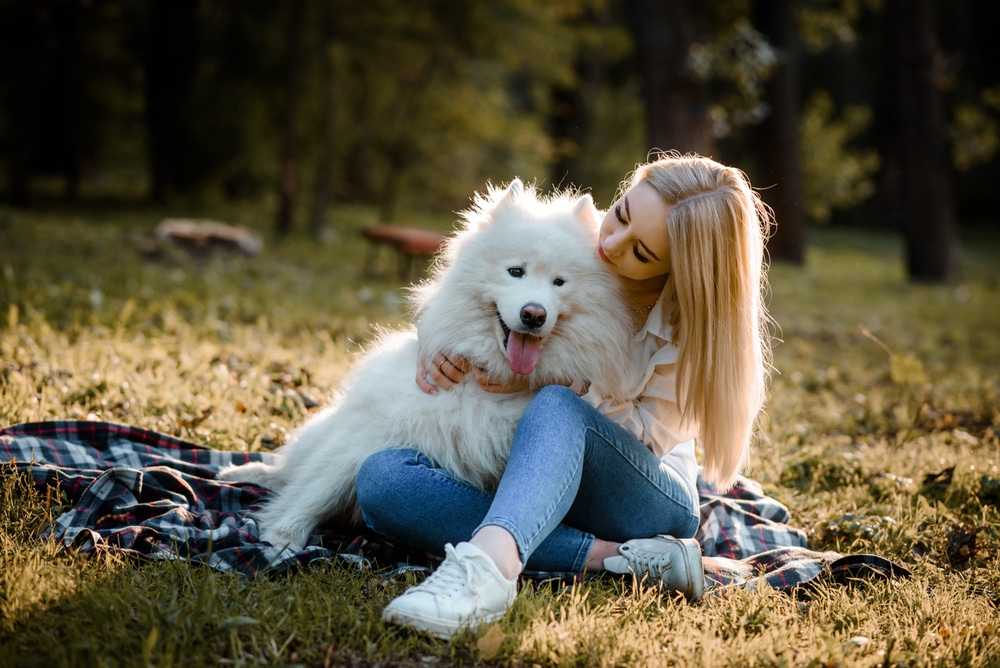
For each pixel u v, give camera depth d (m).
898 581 2.79
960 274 17.25
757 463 4.14
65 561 2.47
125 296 7.39
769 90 17.86
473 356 2.76
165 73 17.09
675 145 13.69
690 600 2.62
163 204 18.14
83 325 5.90
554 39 17.72
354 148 19.94
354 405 2.92
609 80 27.09
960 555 3.20
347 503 2.92
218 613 2.20
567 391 2.59
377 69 16.83
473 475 2.76
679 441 2.81
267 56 16.66
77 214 15.11
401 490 2.62
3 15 14.09
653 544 2.68
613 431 2.62
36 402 3.81
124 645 2.04
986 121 21.20
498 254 2.74
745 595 2.59
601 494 2.68
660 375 2.74
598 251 2.81
